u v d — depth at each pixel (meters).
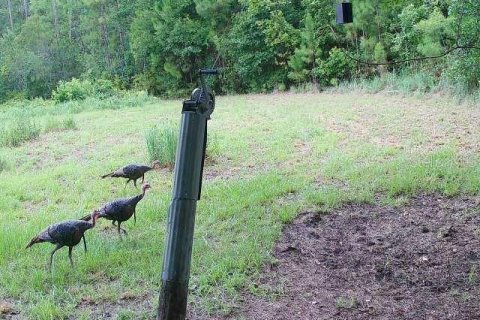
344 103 19.00
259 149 12.12
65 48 36.41
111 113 21.19
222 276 5.70
